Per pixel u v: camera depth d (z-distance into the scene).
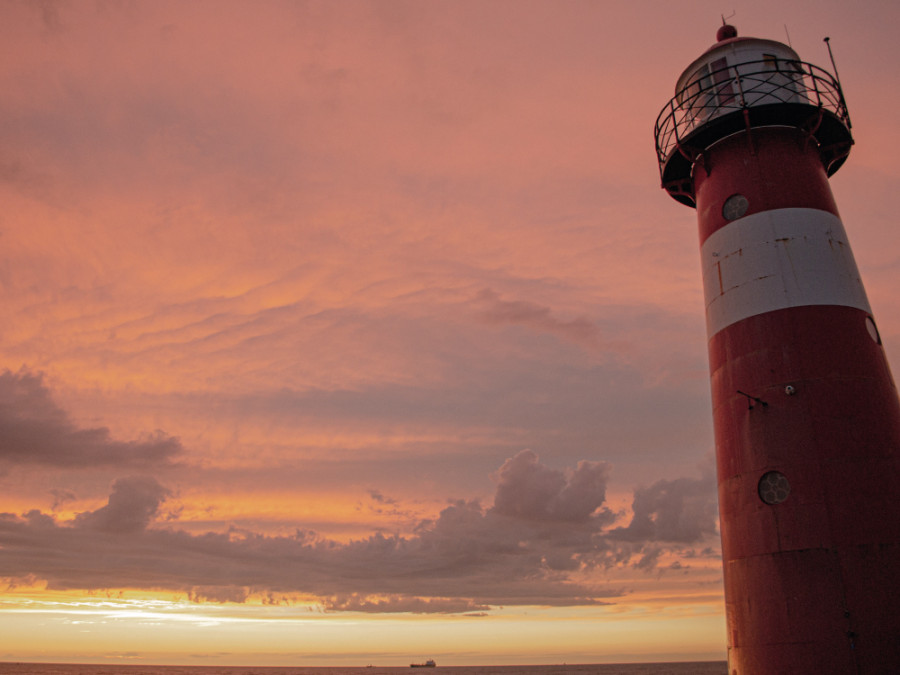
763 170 19.11
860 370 16.41
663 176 22.56
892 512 14.95
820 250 17.77
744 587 16.12
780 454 16.19
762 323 17.50
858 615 14.25
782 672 14.80
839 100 19.98
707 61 21.86
